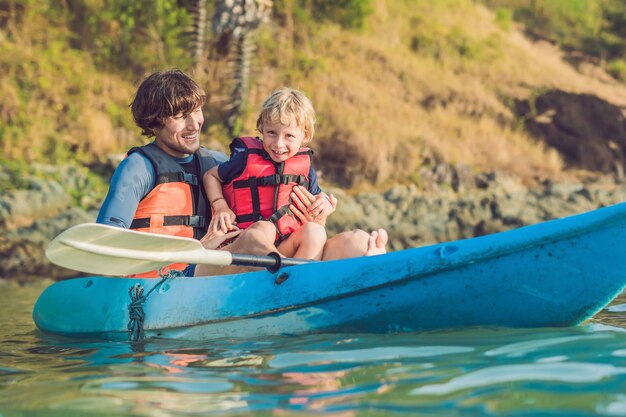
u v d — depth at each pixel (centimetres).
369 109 1355
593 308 294
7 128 1128
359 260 316
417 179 1237
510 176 1287
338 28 1532
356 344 290
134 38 1325
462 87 1505
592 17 2119
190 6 1248
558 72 1722
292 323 319
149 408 212
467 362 246
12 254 855
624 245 281
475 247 296
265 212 362
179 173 369
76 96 1217
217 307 331
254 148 366
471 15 1820
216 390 229
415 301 304
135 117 376
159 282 354
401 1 1709
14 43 1272
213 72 1266
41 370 281
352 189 1208
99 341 349
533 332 294
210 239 351
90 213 965
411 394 212
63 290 392
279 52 1395
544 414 189
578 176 1392
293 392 222
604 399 198
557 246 288
